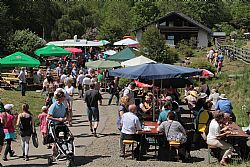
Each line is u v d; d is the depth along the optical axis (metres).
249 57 35.59
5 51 42.25
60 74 30.66
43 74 30.62
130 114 11.93
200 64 32.47
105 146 13.67
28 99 23.39
